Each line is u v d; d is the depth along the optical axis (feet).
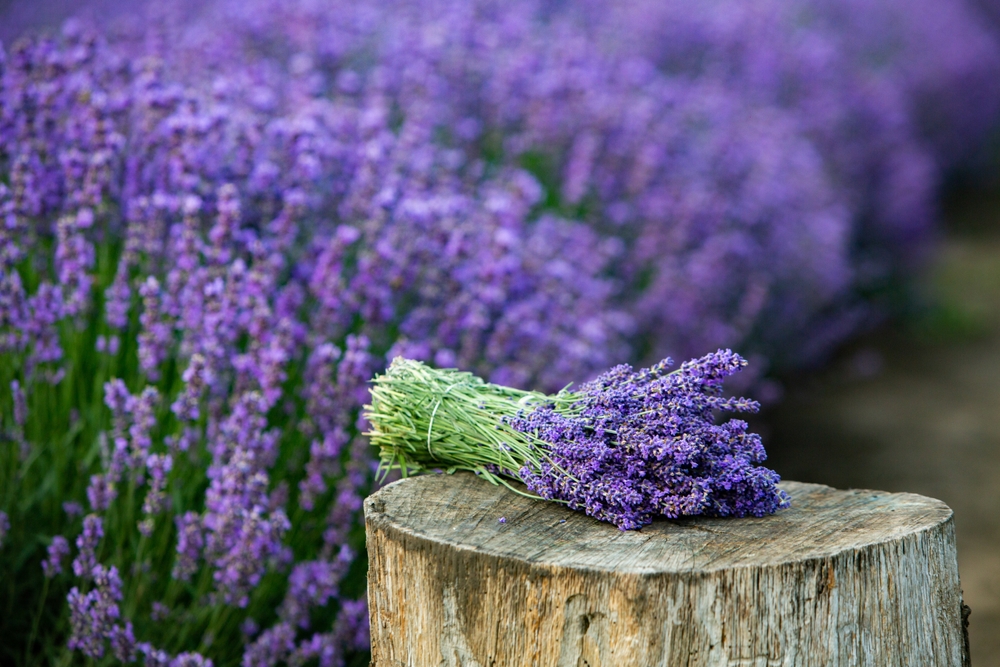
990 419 16.11
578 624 4.47
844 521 5.06
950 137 32.40
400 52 13.28
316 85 11.14
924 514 5.13
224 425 6.98
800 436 15.16
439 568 4.72
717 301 14.24
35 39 8.95
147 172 8.50
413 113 11.61
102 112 8.11
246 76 10.93
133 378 7.96
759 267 15.70
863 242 22.38
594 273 11.97
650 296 13.02
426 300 9.22
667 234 13.69
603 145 13.75
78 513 7.31
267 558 7.05
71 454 7.57
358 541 7.84
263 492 6.79
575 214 13.57
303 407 8.21
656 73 16.58
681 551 4.63
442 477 5.77
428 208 8.97
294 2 13.51
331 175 9.73
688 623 4.38
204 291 7.32
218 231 7.50
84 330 7.81
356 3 14.74
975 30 36.68
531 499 5.41
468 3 14.84
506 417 5.60
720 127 16.31
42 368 7.58
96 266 8.60
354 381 7.43
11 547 7.11
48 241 8.36
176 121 8.11
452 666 4.78
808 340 17.56
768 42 20.40
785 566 4.43
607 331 11.05
